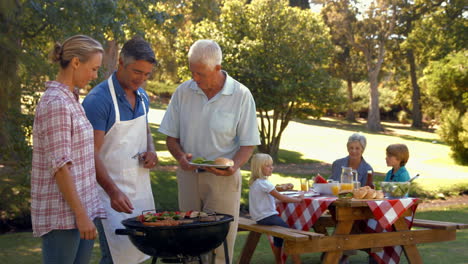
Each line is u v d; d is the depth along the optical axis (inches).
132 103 120.3
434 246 213.2
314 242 154.2
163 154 629.6
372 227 181.5
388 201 157.5
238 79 589.6
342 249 158.4
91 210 96.0
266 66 593.6
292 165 654.5
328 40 624.7
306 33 601.3
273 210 173.5
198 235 99.7
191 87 129.4
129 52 111.7
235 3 609.9
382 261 175.2
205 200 129.8
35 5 293.0
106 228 118.2
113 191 110.7
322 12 1306.6
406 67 1501.0
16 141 282.8
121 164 117.0
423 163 744.3
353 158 197.8
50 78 295.0
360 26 1307.8
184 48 620.4
